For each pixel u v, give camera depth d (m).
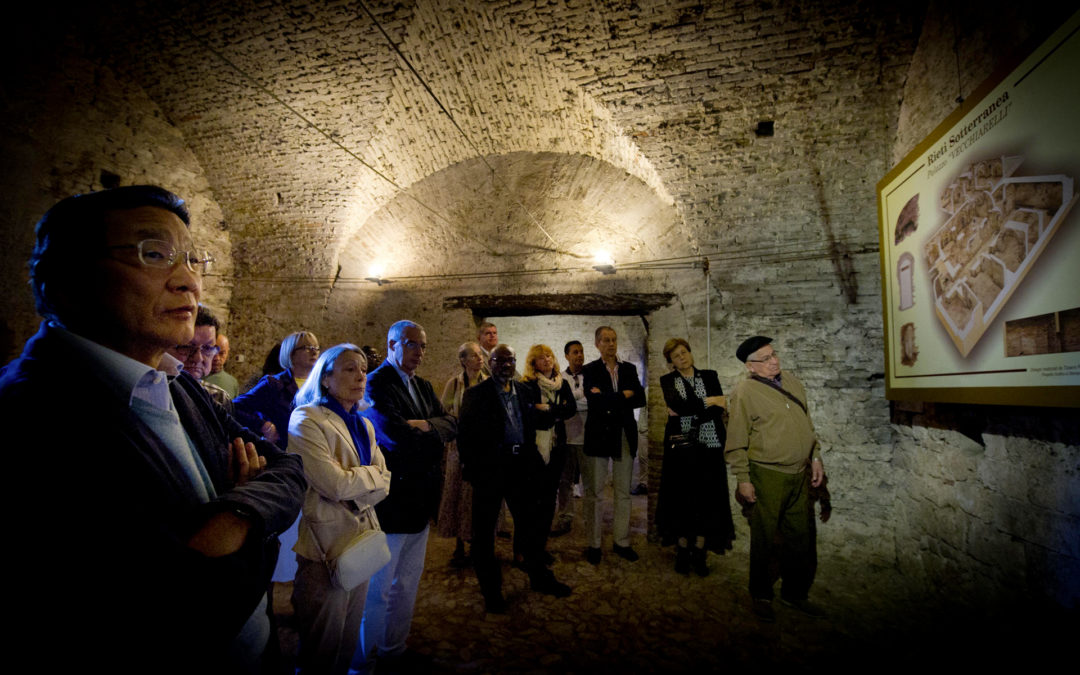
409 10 3.88
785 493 3.08
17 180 4.21
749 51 3.66
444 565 3.80
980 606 2.75
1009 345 2.29
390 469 2.23
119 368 0.78
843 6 3.34
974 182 2.55
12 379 0.69
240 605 0.75
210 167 5.49
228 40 4.29
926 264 3.02
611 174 4.99
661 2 3.52
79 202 0.81
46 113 4.35
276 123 4.93
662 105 4.07
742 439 3.17
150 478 0.76
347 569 1.58
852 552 3.95
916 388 3.14
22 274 4.22
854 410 4.10
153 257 0.83
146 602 0.64
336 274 5.90
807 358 4.26
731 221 4.46
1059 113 1.99
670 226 4.87
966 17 2.86
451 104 4.63
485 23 3.89
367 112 4.71
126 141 4.88
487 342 4.61
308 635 1.68
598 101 4.20
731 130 4.08
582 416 4.69
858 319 4.17
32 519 0.59
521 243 5.52
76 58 4.46
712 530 3.53
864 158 3.97
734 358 4.46
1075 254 1.92
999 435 2.62
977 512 2.82
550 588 3.25
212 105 4.90
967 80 2.88
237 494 0.86
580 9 3.66
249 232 5.87
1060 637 2.17
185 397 0.96
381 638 2.36
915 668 2.46
